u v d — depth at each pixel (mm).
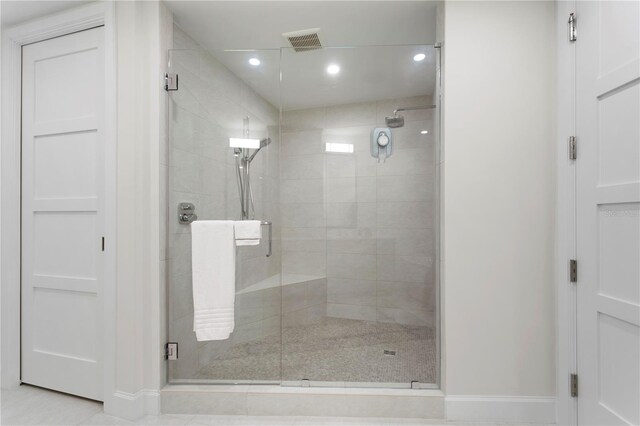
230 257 1734
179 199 1790
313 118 1928
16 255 1879
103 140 1675
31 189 1862
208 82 1867
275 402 1646
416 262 1824
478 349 1590
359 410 1625
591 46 1351
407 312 1832
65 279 1768
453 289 1601
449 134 1610
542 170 1567
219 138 1888
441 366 1667
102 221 1665
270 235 1958
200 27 2018
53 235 1812
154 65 1698
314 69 1911
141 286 1629
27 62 1875
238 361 1900
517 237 1578
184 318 1785
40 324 1847
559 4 1527
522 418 1561
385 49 1842
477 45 1604
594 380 1334
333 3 1786
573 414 1438
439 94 1740
